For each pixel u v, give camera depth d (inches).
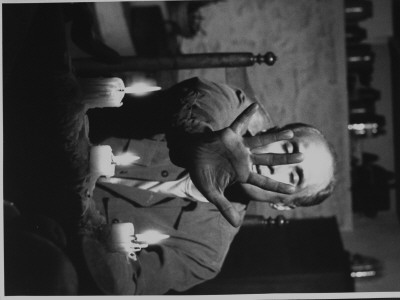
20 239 59.8
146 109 74.4
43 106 64.7
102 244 64.0
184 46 100.6
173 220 72.8
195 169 62.4
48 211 64.4
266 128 77.1
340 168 96.6
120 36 95.3
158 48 98.7
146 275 68.9
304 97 99.0
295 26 101.0
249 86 91.2
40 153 64.6
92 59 78.5
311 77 99.7
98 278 63.5
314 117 98.6
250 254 85.2
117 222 70.1
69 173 63.9
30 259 59.1
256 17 101.5
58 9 67.4
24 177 65.1
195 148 62.7
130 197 71.9
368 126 103.0
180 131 65.1
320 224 90.1
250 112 63.9
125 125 74.6
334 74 99.8
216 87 73.2
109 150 64.7
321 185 74.5
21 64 66.5
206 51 101.0
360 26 107.8
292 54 100.3
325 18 101.0
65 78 65.1
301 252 86.0
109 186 72.3
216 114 69.5
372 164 102.0
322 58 100.2
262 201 74.3
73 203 64.0
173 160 65.3
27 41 67.1
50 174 64.4
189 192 73.5
